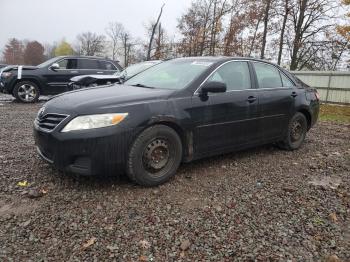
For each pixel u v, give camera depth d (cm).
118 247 284
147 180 399
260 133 532
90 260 267
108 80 1014
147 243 291
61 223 317
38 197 369
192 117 430
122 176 433
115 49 5788
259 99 518
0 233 298
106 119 366
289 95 579
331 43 2636
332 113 1406
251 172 482
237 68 509
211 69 470
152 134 392
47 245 284
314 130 895
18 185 397
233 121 480
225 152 487
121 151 374
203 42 3291
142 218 333
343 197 407
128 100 390
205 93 445
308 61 2802
